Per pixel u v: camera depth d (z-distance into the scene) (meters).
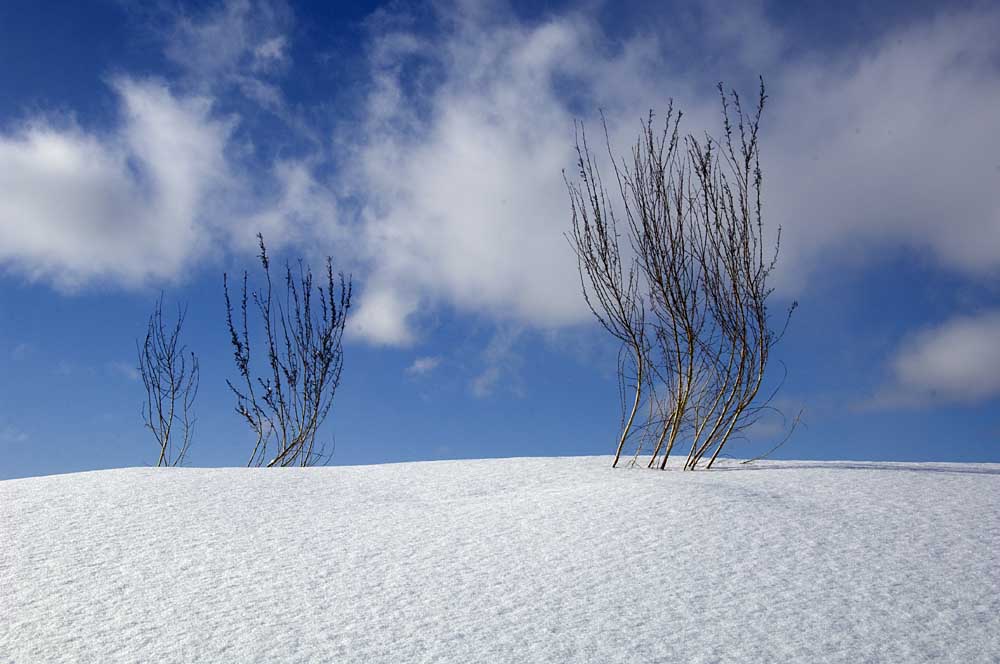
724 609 2.95
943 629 2.77
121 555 3.77
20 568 3.61
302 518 4.45
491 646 2.69
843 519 3.98
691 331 5.79
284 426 8.49
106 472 5.69
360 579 3.38
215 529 4.20
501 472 5.80
